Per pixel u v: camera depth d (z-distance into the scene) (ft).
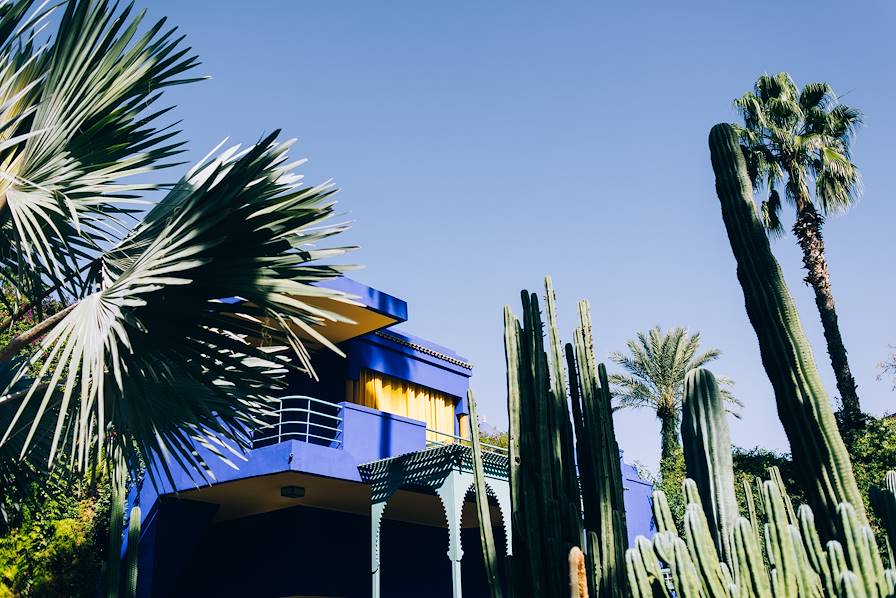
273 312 20.66
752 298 13.53
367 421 41.11
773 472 12.66
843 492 11.82
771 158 62.95
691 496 11.84
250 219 19.69
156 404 21.83
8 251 22.15
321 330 45.29
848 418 52.95
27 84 20.13
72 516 37.99
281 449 36.68
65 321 18.93
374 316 44.32
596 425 14.97
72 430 22.79
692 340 92.63
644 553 11.48
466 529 54.70
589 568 13.87
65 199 19.51
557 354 16.03
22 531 34.55
